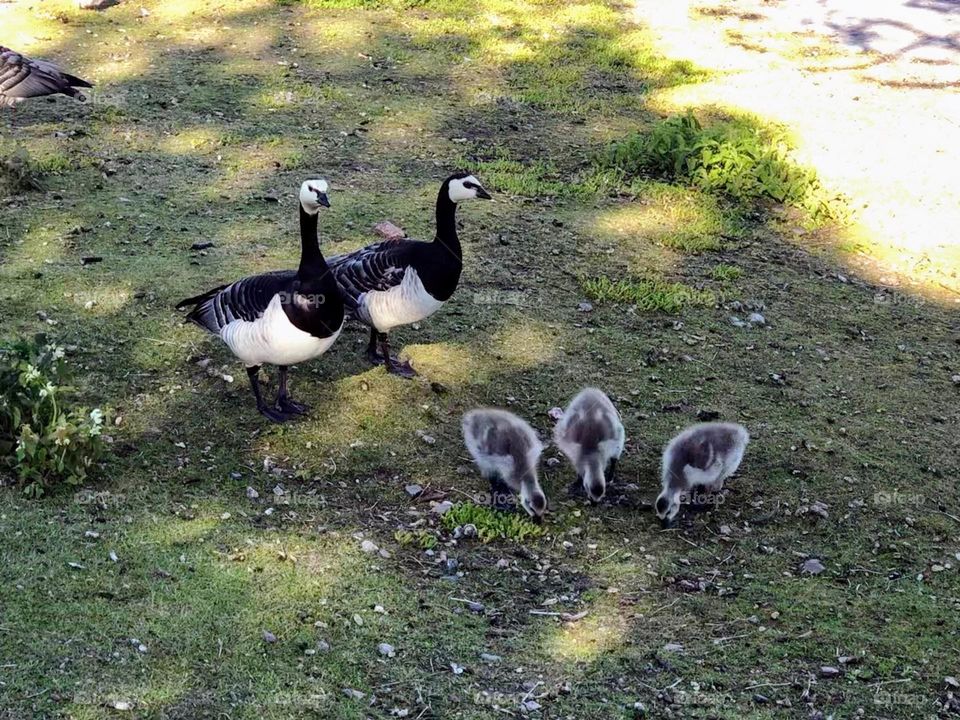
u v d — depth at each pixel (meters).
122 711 2.76
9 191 4.52
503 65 6.00
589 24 6.66
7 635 2.88
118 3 6.25
